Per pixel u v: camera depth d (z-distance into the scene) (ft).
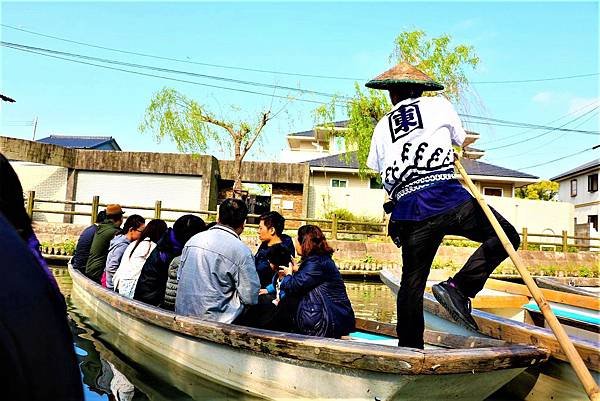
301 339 10.66
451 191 10.43
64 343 3.08
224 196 72.28
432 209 10.36
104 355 15.71
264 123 59.82
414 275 10.72
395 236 11.21
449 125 10.74
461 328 15.49
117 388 12.72
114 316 18.29
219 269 13.35
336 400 10.28
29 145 61.41
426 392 9.81
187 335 13.44
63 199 67.10
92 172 67.87
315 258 13.37
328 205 69.87
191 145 58.95
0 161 3.78
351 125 58.44
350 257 50.49
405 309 10.71
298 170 70.13
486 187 78.38
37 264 3.13
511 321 12.69
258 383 11.63
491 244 10.37
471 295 10.67
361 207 70.28
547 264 56.08
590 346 9.87
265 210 76.74
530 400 11.48
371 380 9.76
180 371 13.91
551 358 10.68
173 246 16.74
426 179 10.55
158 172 67.51
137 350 16.28
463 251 53.31
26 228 3.92
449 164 10.63
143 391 12.55
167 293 15.71
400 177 10.85
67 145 88.28
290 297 13.50
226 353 12.39
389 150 11.13
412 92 11.43
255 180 70.44
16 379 2.82
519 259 9.27
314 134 86.02
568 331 16.12
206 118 59.31
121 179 67.97
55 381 2.95
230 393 12.25
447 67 56.39
